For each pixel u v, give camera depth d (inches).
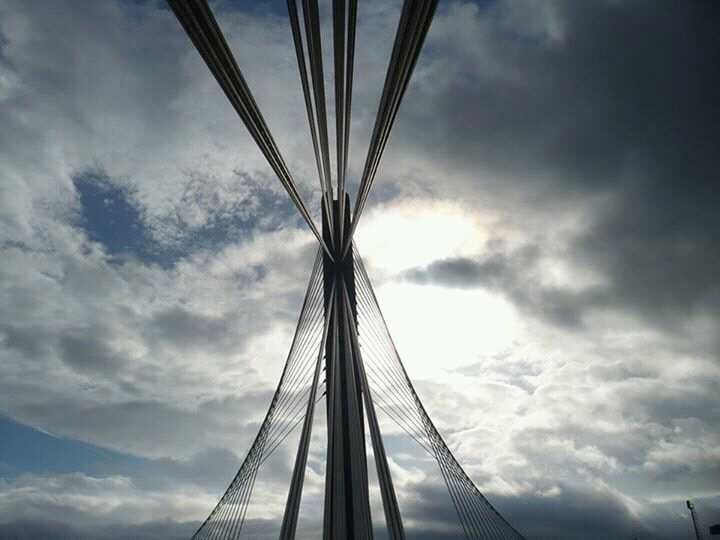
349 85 1014.4
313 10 759.7
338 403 1561.3
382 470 1312.7
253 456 1669.5
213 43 634.8
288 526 1141.7
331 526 1171.3
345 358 1694.1
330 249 1935.3
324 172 1392.7
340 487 1284.4
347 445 1423.5
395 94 860.0
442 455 1683.1
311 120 1098.1
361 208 1464.1
